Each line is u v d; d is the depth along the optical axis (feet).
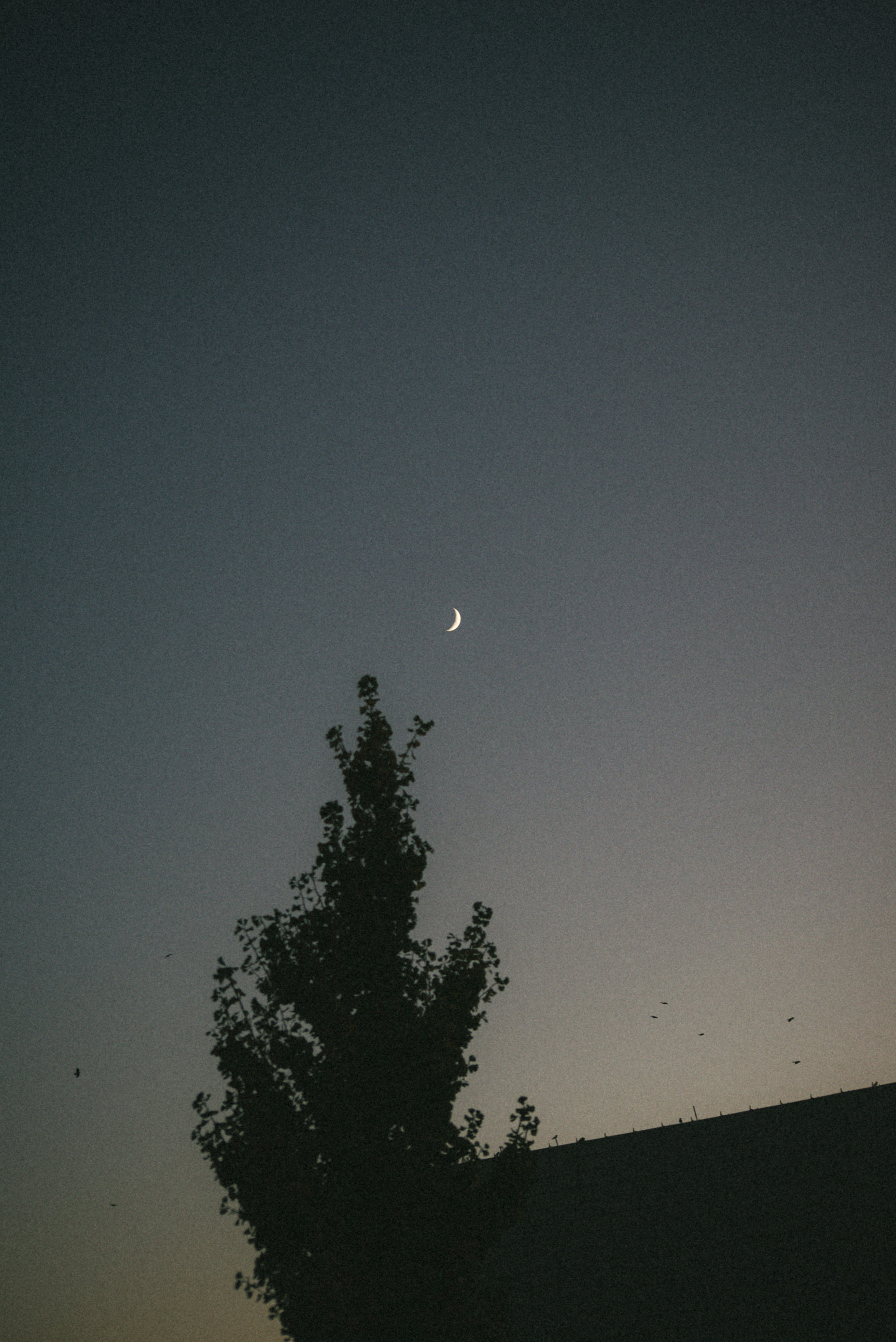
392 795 43.52
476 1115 38.19
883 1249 64.80
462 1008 38.88
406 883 41.16
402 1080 36.50
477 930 41.09
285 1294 34.55
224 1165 35.24
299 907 40.96
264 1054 37.58
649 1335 65.21
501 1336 34.73
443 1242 34.65
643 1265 70.18
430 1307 33.37
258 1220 34.58
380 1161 35.37
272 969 38.99
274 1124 35.55
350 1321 32.27
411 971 39.83
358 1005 38.81
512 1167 37.17
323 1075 37.04
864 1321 61.11
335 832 42.42
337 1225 33.99
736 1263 67.77
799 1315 62.95
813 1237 67.56
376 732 44.70
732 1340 63.00
